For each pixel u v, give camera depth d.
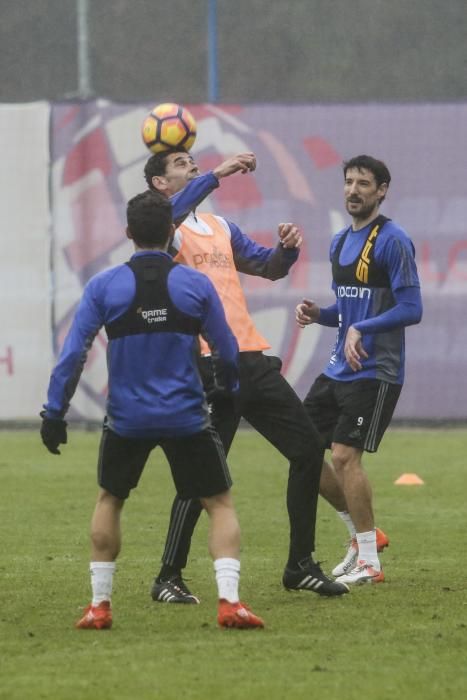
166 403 21.41
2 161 53.31
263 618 23.27
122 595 25.58
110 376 21.70
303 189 53.09
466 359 53.31
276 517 35.81
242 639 21.53
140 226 21.66
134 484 22.22
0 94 77.06
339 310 27.92
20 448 50.75
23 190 53.31
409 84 77.75
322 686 18.72
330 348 52.97
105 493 22.23
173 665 19.84
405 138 52.91
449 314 53.16
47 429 21.62
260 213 53.19
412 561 29.53
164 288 21.42
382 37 78.12
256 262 27.03
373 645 21.14
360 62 78.06
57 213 53.38
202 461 21.84
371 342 27.17
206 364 24.95
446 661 20.14
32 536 32.88
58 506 37.69
